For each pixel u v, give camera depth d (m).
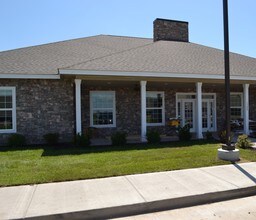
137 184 5.30
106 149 9.69
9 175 5.86
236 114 17.22
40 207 4.15
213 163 7.02
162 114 15.28
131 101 14.56
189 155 8.12
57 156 8.29
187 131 12.39
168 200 4.51
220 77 12.12
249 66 14.59
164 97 15.34
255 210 4.33
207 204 4.65
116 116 14.30
